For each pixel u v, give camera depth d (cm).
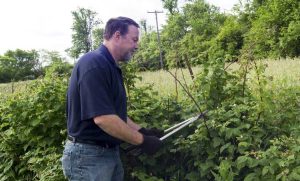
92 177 334
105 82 324
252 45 424
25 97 499
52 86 469
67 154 341
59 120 466
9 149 509
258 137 364
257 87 389
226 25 2938
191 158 402
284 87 396
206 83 396
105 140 335
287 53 2650
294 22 2684
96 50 339
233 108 379
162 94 506
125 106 352
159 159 414
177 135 402
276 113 381
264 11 2973
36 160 447
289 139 339
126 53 341
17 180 505
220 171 344
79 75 327
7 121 541
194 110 407
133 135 327
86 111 320
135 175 394
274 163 328
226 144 360
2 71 4400
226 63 422
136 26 343
